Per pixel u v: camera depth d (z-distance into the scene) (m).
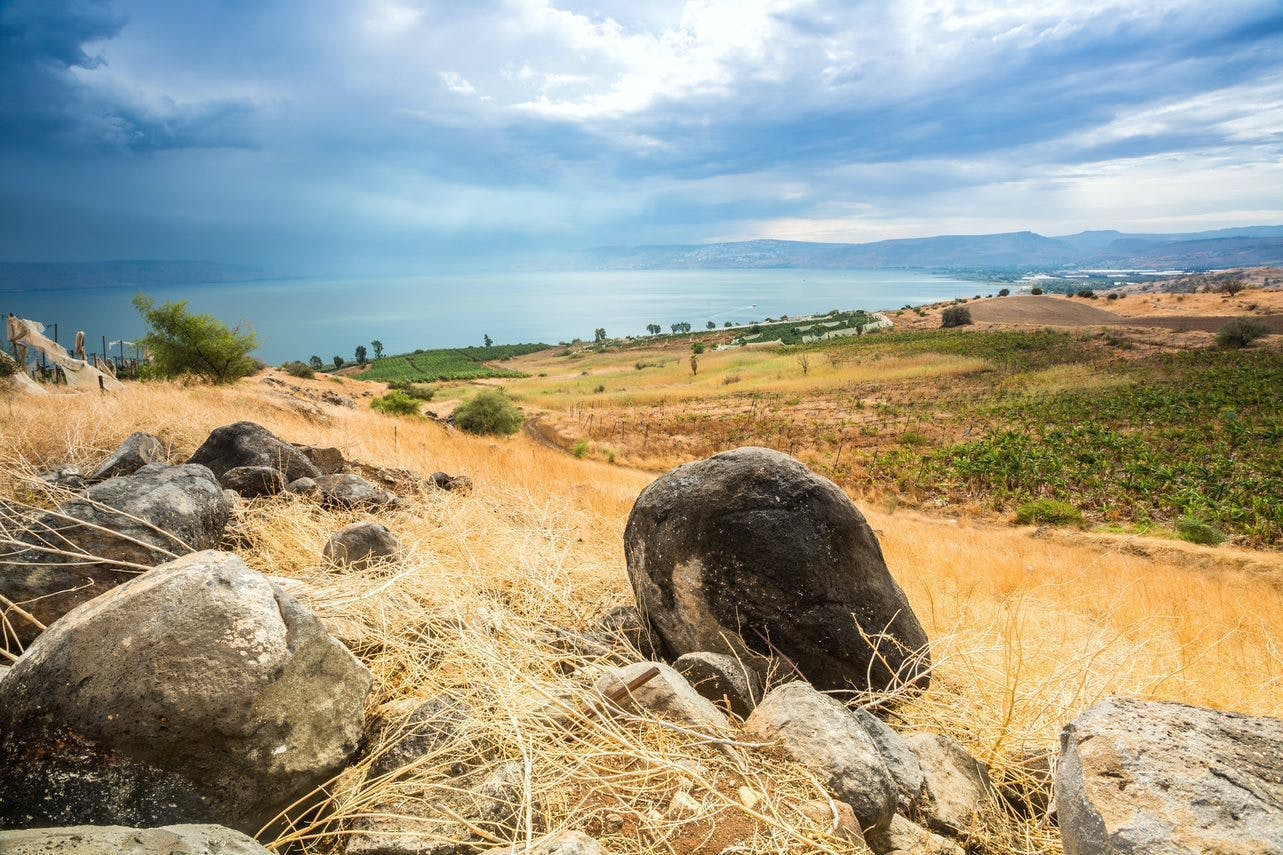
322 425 15.52
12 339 19.77
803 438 44.28
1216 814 1.63
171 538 3.60
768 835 2.02
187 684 1.87
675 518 3.79
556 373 114.75
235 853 1.54
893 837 2.31
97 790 1.78
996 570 11.70
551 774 2.24
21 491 4.81
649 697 2.67
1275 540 21.94
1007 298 138.75
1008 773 3.13
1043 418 45.97
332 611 3.05
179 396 12.29
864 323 131.00
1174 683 5.03
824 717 2.56
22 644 2.94
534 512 6.47
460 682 2.80
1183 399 49.09
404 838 1.94
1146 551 19.11
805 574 3.55
